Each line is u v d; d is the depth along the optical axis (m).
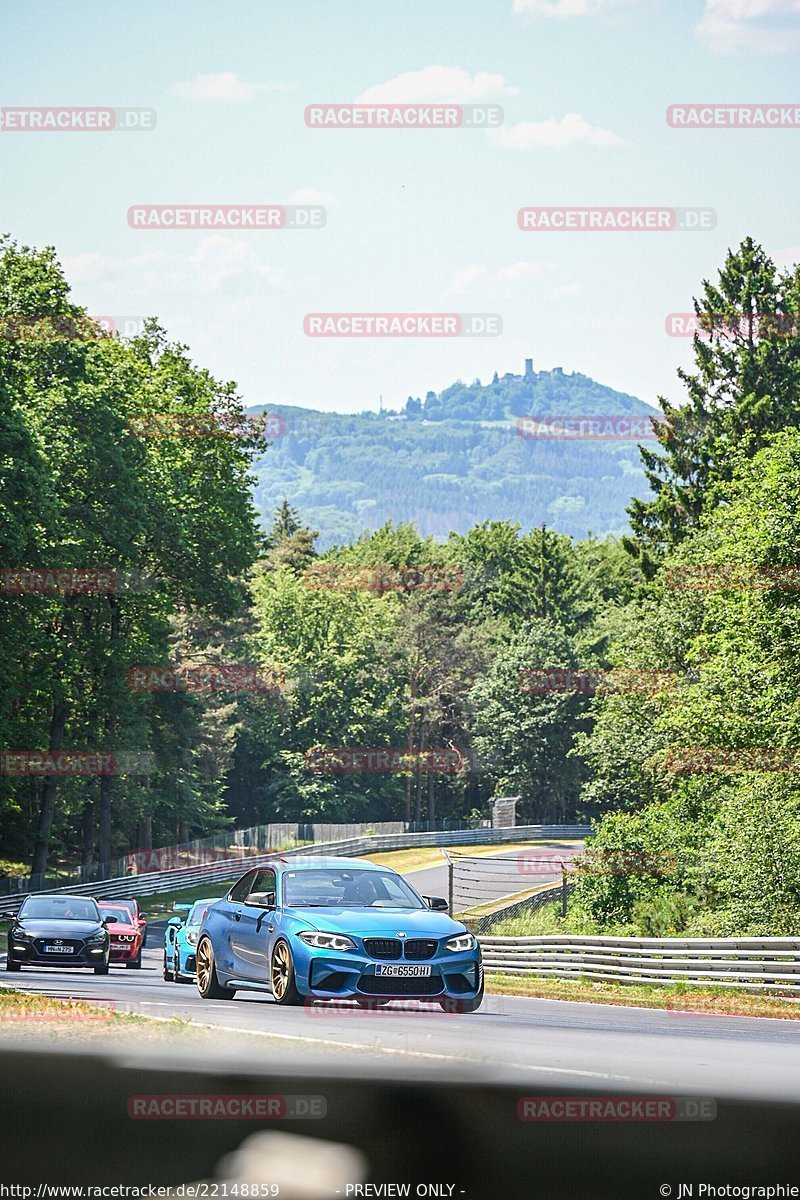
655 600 180.88
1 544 125.25
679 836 124.06
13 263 149.50
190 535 168.38
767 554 108.50
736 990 64.56
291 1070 7.82
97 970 67.44
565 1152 6.66
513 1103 7.06
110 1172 7.13
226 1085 7.60
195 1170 6.96
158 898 185.50
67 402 146.62
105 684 171.75
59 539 139.75
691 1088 7.35
